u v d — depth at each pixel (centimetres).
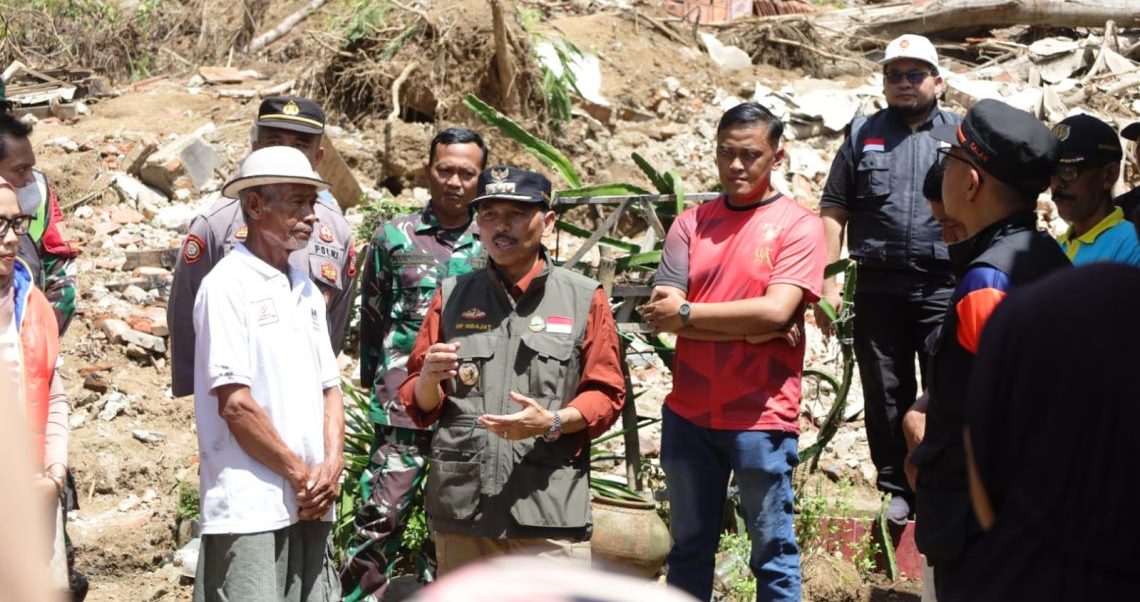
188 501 550
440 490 397
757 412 423
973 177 305
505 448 390
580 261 524
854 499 595
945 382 293
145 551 530
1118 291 180
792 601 428
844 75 1066
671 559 442
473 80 865
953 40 1190
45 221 450
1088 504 180
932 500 285
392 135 838
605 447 607
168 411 612
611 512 472
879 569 543
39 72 1013
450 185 462
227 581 356
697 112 953
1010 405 187
